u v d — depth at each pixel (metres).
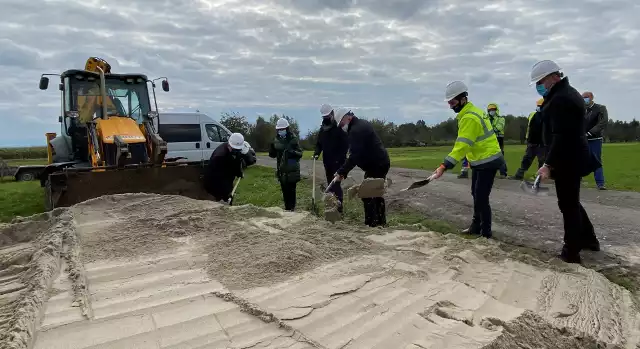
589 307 3.80
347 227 6.08
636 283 4.73
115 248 4.61
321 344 2.76
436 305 3.40
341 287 3.71
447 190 10.88
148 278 3.88
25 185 14.31
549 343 3.10
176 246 4.78
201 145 16.02
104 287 3.66
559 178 5.23
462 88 5.95
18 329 2.74
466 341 2.81
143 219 5.47
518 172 12.25
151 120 10.79
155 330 2.91
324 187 10.88
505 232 6.77
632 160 17.53
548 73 5.14
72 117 10.13
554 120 5.13
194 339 2.80
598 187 10.24
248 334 2.88
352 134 6.65
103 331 2.88
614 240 6.21
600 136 9.69
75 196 7.81
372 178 6.48
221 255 4.47
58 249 4.52
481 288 4.04
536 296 3.97
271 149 8.57
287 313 3.16
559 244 6.14
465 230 6.88
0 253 4.81
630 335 3.47
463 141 5.81
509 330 3.04
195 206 6.14
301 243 4.78
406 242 5.34
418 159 21.75
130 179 8.22
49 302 3.34
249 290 3.65
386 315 3.20
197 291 3.60
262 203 9.89
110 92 10.52
